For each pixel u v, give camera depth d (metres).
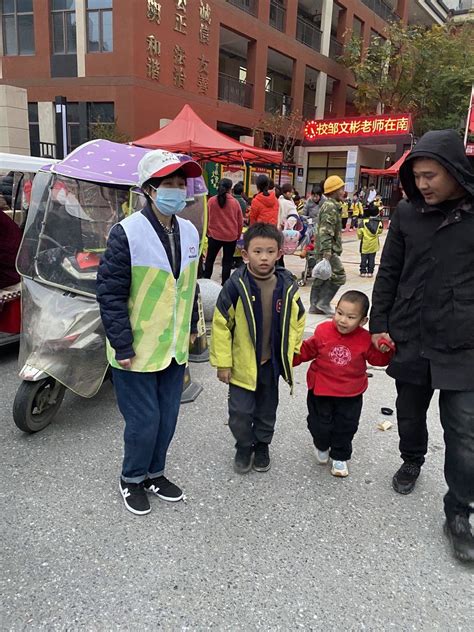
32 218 3.58
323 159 24.77
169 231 2.53
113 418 3.74
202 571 2.29
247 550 2.44
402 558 2.43
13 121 12.72
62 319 3.39
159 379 2.68
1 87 12.48
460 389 2.36
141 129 16.38
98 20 15.87
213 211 7.89
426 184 2.27
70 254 3.63
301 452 3.39
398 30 25.36
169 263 2.49
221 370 2.89
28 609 2.05
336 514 2.75
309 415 3.10
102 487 2.89
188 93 18.00
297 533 2.58
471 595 2.23
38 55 16.61
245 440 2.99
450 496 2.53
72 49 16.38
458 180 2.21
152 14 15.92
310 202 11.16
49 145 16.34
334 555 2.43
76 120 16.69
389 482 3.07
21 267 3.57
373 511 2.78
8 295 4.48
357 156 23.41
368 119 22.64
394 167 18.02
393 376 2.65
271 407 3.05
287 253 8.55
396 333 2.61
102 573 2.26
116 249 2.39
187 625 2.00
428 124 26.30
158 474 2.84
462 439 2.39
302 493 2.92
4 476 2.97
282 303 2.83
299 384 4.61
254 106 21.73
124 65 15.78
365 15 28.84
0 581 2.19
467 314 2.34
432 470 3.21
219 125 21.02
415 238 2.45
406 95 25.94
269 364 2.94
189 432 3.58
